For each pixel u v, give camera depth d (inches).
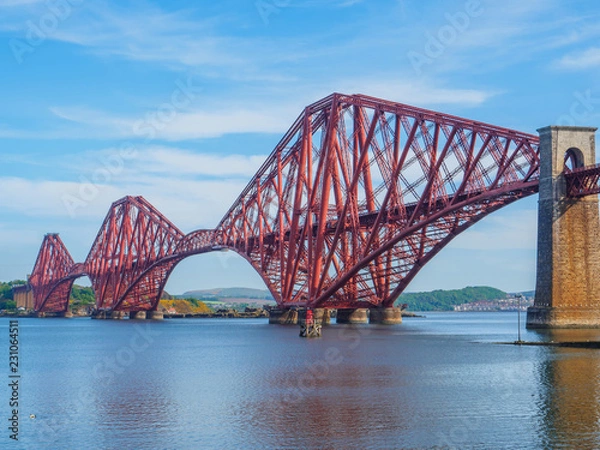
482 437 1465.3
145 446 1462.8
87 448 1461.6
